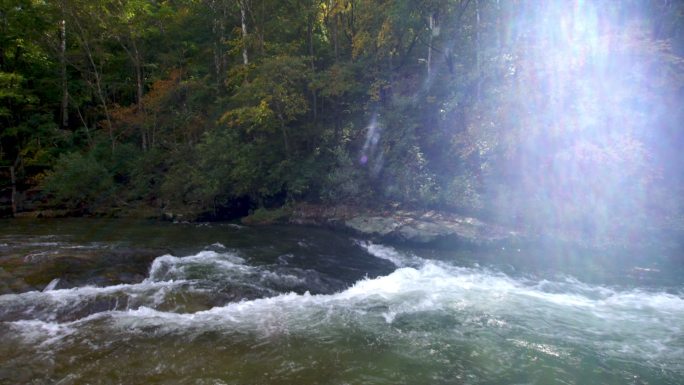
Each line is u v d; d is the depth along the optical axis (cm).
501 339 561
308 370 472
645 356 515
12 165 2088
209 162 1526
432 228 1134
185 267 828
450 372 473
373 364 488
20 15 1945
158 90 1820
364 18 1527
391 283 801
